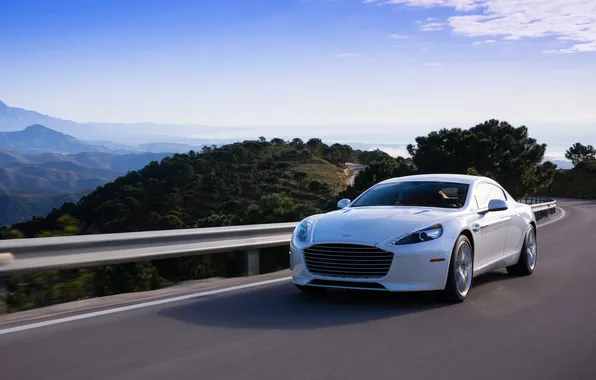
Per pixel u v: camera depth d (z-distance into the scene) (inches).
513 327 210.4
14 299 281.3
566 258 425.1
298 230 261.3
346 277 238.2
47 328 210.5
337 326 208.4
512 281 314.8
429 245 237.0
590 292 282.0
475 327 208.5
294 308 240.1
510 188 2240.4
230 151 5826.8
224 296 268.8
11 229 352.5
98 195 5344.5
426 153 2249.0
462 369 160.9
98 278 339.9
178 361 168.1
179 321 218.8
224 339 191.9
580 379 154.6
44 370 161.3
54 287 301.7
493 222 286.8
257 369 160.1
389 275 232.7
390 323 213.0
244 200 4330.7
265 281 313.1
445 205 274.8
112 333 202.1
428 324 211.9
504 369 161.8
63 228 374.3
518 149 2258.9
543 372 159.8
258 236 398.9
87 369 161.6
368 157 7007.9
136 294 287.3
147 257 318.7
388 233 237.9
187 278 404.2
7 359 172.6
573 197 3612.2
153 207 4338.1
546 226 831.7
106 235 305.4
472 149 2206.0
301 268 248.4
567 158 4554.6
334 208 713.0
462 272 256.2
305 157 6136.8
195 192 4635.8
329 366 162.2
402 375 154.9
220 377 153.7
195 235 347.3
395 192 290.4
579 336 199.3
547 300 261.6
